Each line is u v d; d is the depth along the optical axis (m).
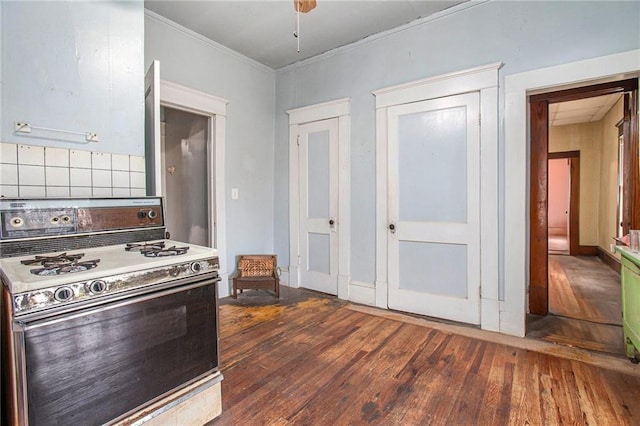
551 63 2.26
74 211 1.60
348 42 3.21
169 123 4.11
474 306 2.62
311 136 3.58
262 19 2.78
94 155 1.75
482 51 2.53
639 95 2.24
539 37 2.30
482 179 2.54
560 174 10.23
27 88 1.54
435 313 2.81
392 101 2.97
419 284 2.89
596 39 2.12
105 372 1.13
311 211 3.62
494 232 2.50
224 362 2.03
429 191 2.81
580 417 1.51
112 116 1.82
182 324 1.37
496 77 2.46
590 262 5.32
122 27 1.85
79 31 1.69
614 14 2.06
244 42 3.20
